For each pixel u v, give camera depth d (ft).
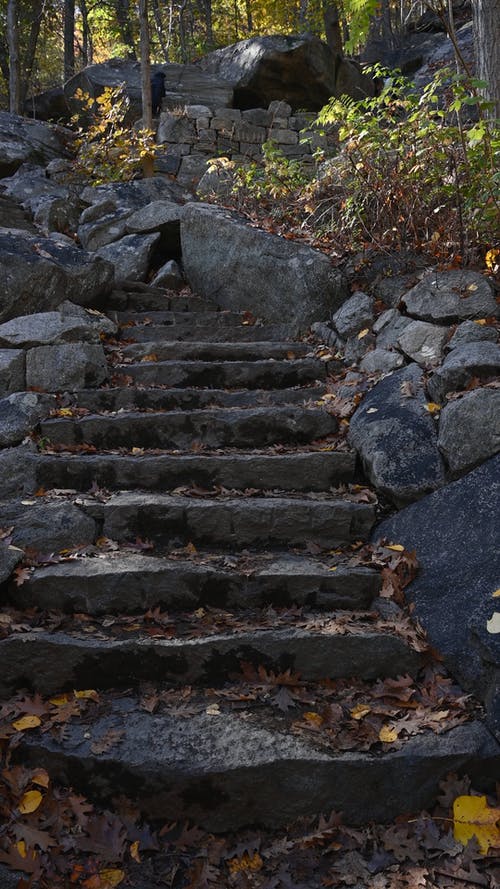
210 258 20.79
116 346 17.31
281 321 18.83
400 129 18.02
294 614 9.71
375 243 17.89
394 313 15.83
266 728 8.09
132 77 39.81
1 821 7.16
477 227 16.42
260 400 14.89
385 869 7.12
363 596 10.09
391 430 12.23
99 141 33.09
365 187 18.34
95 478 12.09
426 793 7.77
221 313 19.36
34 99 43.91
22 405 13.44
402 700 8.63
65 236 24.14
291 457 12.39
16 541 10.39
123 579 9.66
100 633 9.02
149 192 26.07
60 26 63.87
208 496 11.87
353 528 11.30
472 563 9.89
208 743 7.82
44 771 7.54
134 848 7.15
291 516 11.18
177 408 14.66
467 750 7.86
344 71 41.96
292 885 6.88
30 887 6.59
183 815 7.55
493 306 14.60
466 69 17.35
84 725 8.05
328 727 8.19
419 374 13.51
